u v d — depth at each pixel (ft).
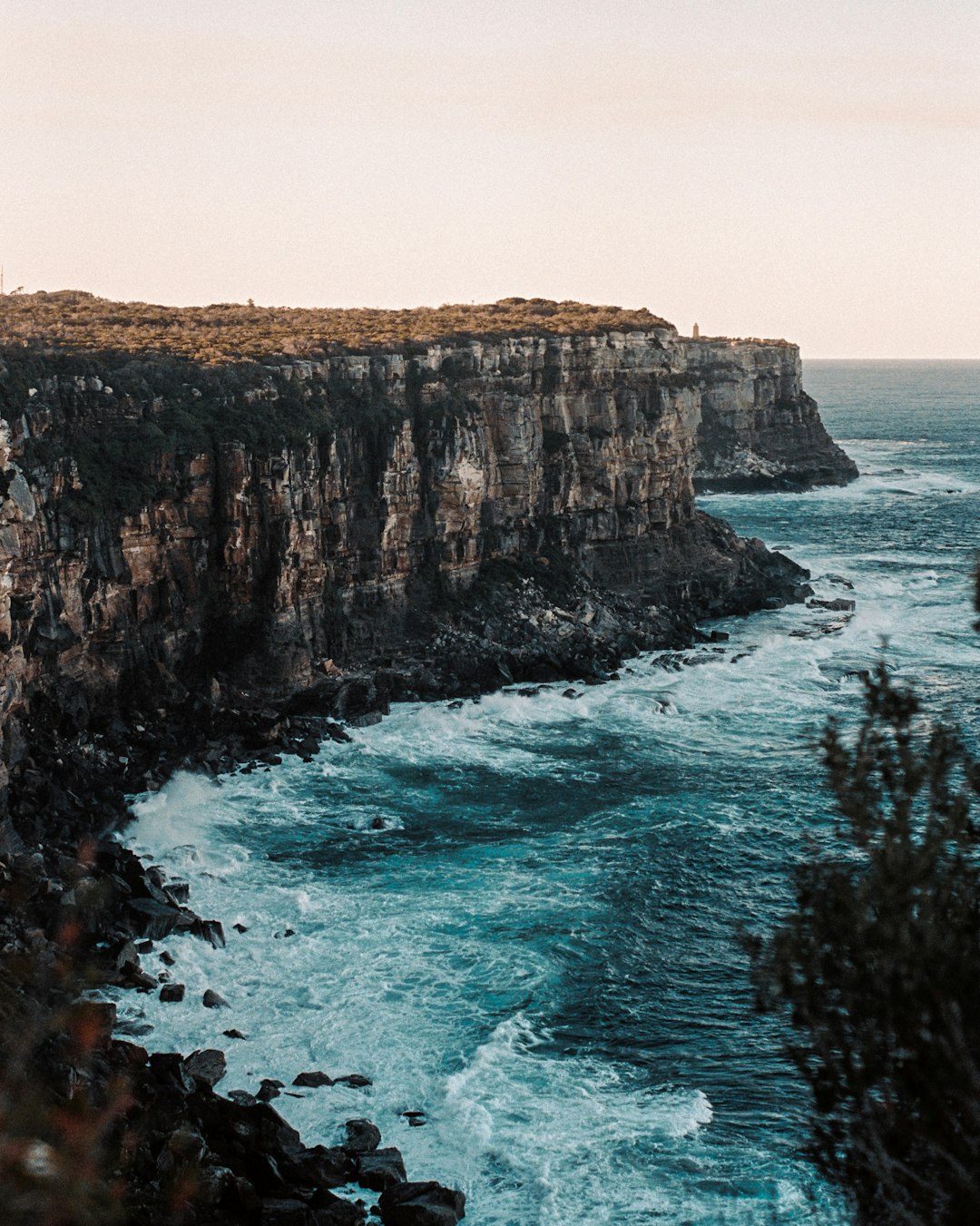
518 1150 120.37
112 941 151.12
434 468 274.16
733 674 276.21
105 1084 114.21
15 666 192.65
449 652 266.16
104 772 202.80
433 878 175.73
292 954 154.92
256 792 205.36
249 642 237.66
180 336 309.83
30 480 201.67
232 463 232.12
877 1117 62.90
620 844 186.50
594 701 256.32
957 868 68.03
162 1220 99.45
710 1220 111.04
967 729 236.43
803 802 201.26
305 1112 125.49
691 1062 133.90
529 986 147.74
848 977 64.54
